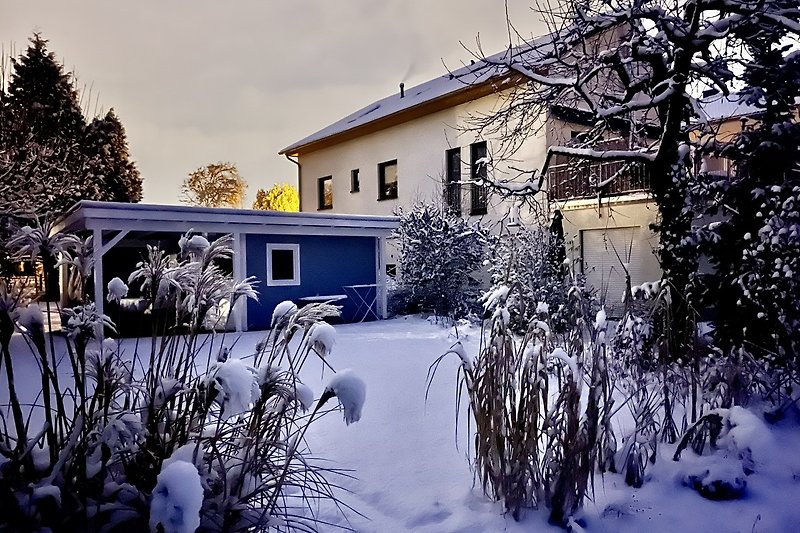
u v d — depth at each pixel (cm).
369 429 441
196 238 271
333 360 741
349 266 1288
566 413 302
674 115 661
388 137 1873
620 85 923
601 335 329
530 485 301
